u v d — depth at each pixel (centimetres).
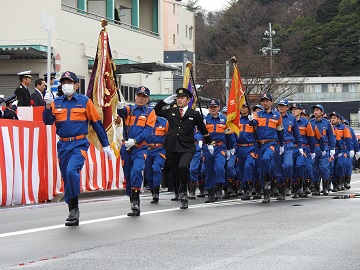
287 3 9100
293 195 2000
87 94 1407
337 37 7781
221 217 1330
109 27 3909
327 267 821
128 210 1475
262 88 5941
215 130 1781
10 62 3266
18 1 3312
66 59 3419
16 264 841
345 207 1541
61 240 1022
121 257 887
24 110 1852
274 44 7969
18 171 1670
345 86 7725
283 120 1909
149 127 1399
